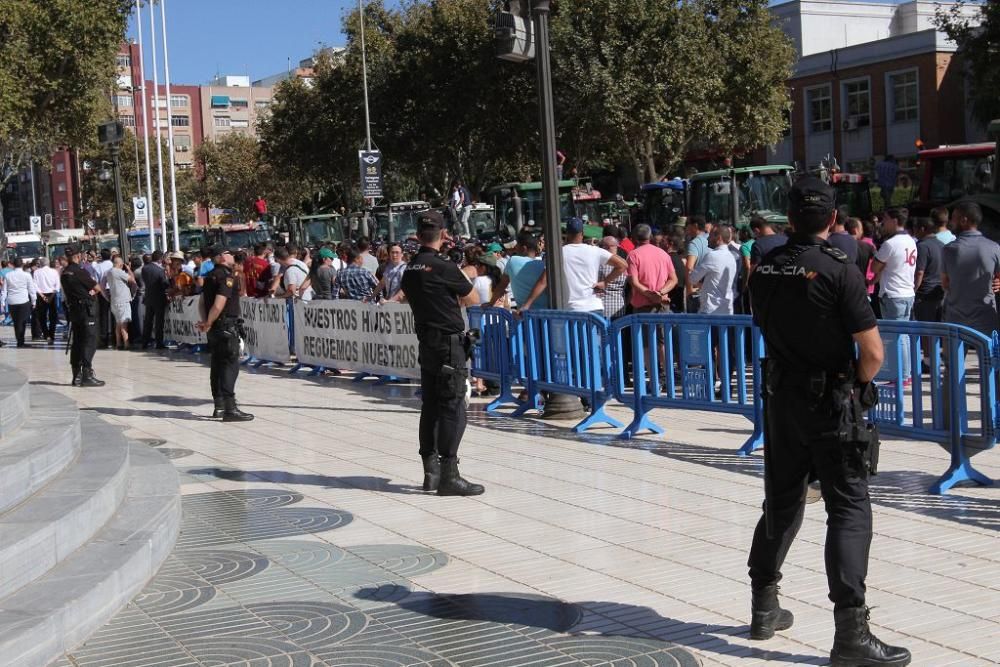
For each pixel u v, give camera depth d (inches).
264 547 263.3
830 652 177.9
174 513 268.4
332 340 621.3
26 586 205.5
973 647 181.2
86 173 3112.7
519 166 1894.7
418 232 317.1
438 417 313.6
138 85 2409.0
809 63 1951.3
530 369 447.5
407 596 221.6
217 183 3090.6
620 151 1616.6
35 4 1515.7
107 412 514.6
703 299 484.4
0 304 1378.0
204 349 831.7
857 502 177.0
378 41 1947.6
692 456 353.1
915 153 1785.2
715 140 1573.6
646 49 1462.8
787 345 179.0
